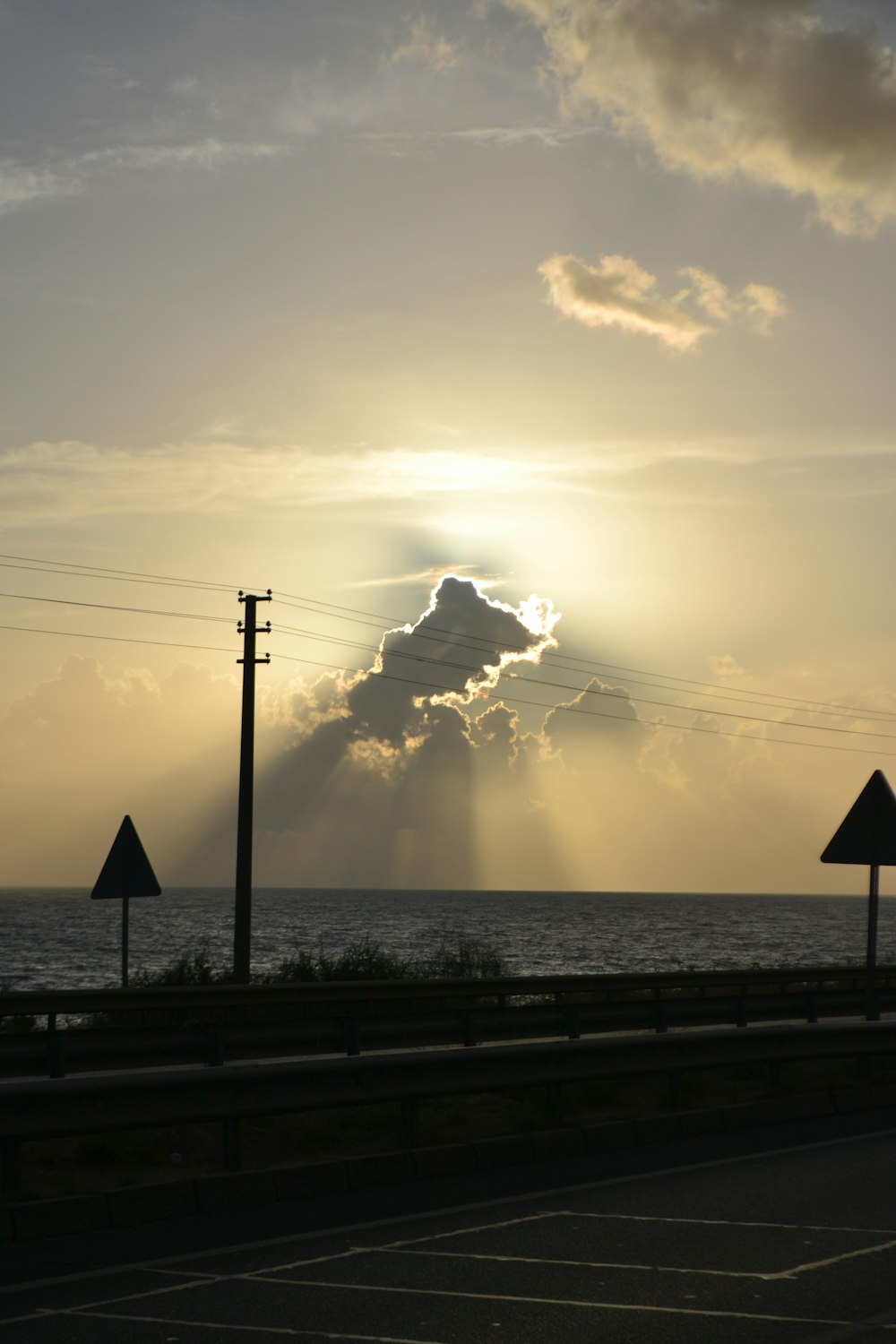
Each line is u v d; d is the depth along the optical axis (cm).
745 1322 661
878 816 1745
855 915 16925
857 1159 1142
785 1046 1498
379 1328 654
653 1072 1323
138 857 1869
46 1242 852
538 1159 1142
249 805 2792
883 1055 1672
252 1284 741
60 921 11100
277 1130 1216
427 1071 1139
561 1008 1958
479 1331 648
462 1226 885
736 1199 967
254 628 2858
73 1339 640
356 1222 902
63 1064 1454
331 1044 1770
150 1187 923
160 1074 958
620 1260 788
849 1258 789
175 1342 632
